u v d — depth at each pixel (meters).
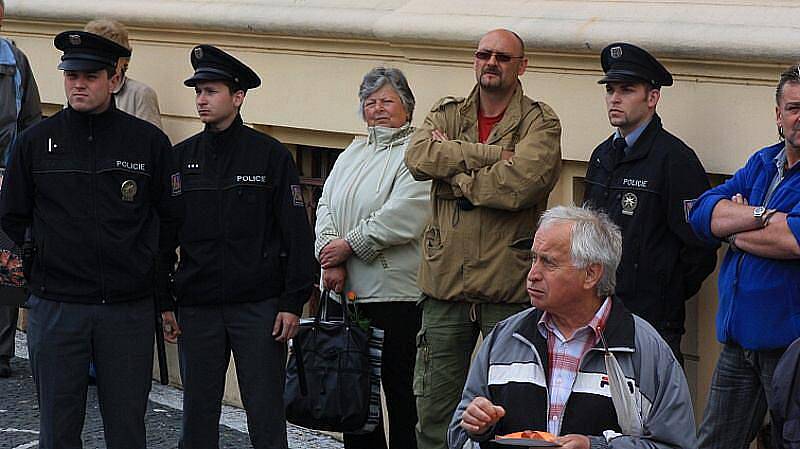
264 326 7.41
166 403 9.74
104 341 7.09
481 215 7.10
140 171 7.08
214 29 9.59
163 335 7.55
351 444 8.05
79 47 6.95
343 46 8.82
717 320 6.35
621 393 4.84
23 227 7.11
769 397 5.55
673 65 7.07
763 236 6.01
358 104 8.67
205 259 7.36
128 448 7.23
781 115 6.02
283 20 9.06
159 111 10.05
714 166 6.96
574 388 4.92
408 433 7.93
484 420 4.84
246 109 9.57
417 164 7.15
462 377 7.34
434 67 8.27
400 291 7.75
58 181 6.99
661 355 4.91
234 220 7.35
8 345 10.17
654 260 6.62
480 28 7.86
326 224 7.94
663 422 4.84
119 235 7.02
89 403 9.51
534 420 4.94
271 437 7.52
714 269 6.75
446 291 7.17
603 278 4.94
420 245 7.75
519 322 5.10
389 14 8.48
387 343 7.84
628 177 6.68
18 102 9.66
